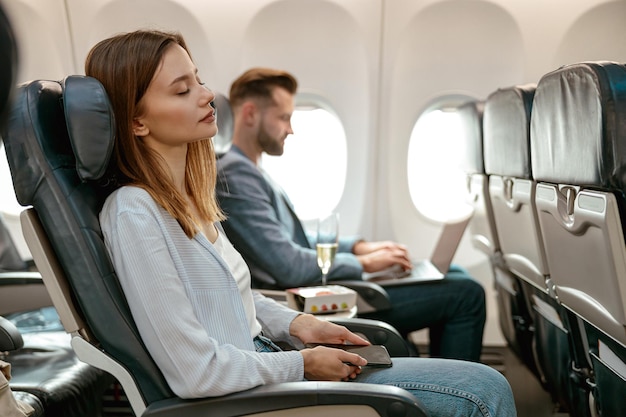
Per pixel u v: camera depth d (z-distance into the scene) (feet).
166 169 3.83
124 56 3.66
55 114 3.59
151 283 3.34
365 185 9.67
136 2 8.72
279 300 6.38
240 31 8.96
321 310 5.77
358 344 4.50
